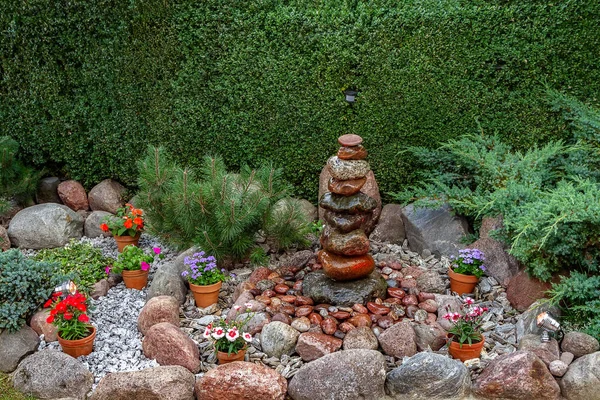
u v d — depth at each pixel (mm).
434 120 6285
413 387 4273
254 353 4613
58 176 7266
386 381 4383
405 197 5922
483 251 5520
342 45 6168
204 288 5148
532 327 4715
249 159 6629
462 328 4492
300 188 6688
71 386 4363
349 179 4957
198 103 6512
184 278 5484
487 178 5855
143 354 4734
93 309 4926
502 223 5555
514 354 4359
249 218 5426
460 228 5867
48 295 5012
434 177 6344
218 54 6344
